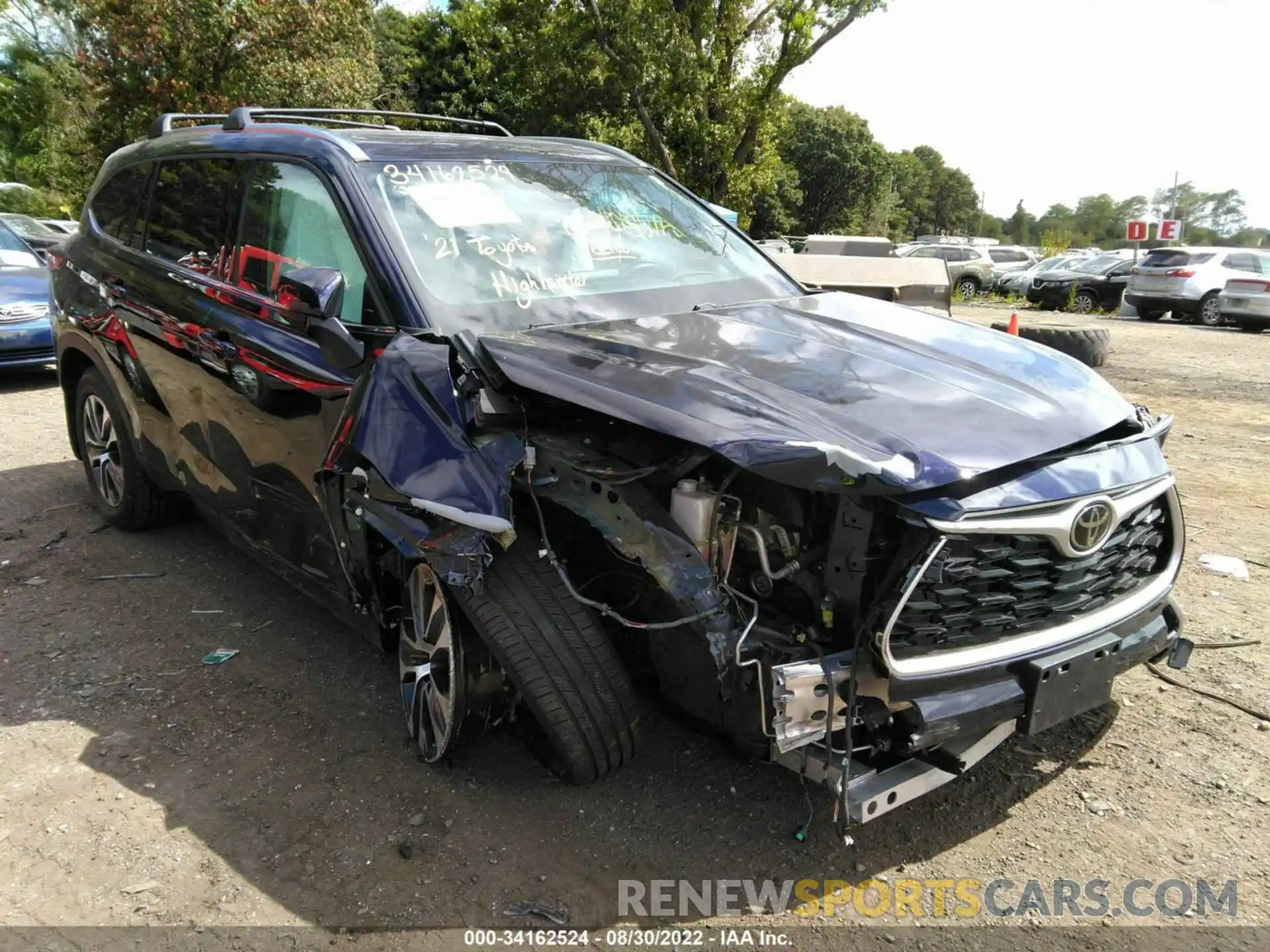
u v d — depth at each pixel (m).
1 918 2.49
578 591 2.79
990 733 2.70
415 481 2.56
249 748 3.24
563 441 2.73
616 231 3.84
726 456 2.30
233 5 17.03
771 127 18.58
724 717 2.46
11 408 8.25
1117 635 2.72
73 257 5.02
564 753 2.68
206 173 4.09
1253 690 3.59
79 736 3.32
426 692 3.04
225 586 4.55
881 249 14.56
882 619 2.31
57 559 4.85
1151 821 2.86
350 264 3.25
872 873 2.66
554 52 17.67
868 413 2.53
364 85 18.94
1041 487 2.46
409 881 2.62
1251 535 5.26
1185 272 18.28
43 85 29.52
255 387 3.46
